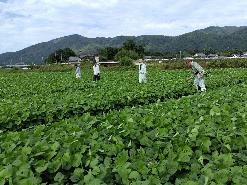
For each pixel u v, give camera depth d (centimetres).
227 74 1303
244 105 466
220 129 309
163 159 235
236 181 196
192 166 219
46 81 1316
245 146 272
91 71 2302
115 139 272
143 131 305
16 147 273
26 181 198
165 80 1063
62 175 216
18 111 496
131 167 218
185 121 341
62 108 536
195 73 883
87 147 252
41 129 320
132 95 676
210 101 502
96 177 211
